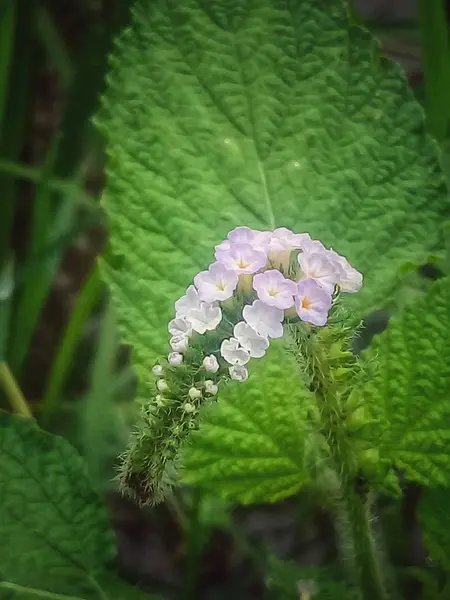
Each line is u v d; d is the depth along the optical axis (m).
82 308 0.11
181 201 0.09
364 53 0.09
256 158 0.09
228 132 0.09
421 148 0.09
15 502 0.09
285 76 0.09
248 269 0.06
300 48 0.09
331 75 0.09
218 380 0.06
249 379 0.08
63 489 0.09
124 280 0.09
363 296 0.09
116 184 0.09
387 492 0.08
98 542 0.09
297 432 0.08
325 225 0.09
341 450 0.08
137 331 0.09
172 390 0.06
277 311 0.06
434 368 0.08
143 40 0.09
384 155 0.09
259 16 0.09
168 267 0.09
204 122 0.09
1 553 0.09
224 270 0.06
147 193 0.09
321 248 0.07
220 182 0.09
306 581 0.10
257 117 0.09
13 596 0.08
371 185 0.09
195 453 0.08
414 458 0.08
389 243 0.09
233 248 0.07
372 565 0.09
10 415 0.09
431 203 0.09
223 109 0.09
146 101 0.09
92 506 0.09
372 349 0.09
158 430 0.07
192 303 0.06
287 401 0.08
